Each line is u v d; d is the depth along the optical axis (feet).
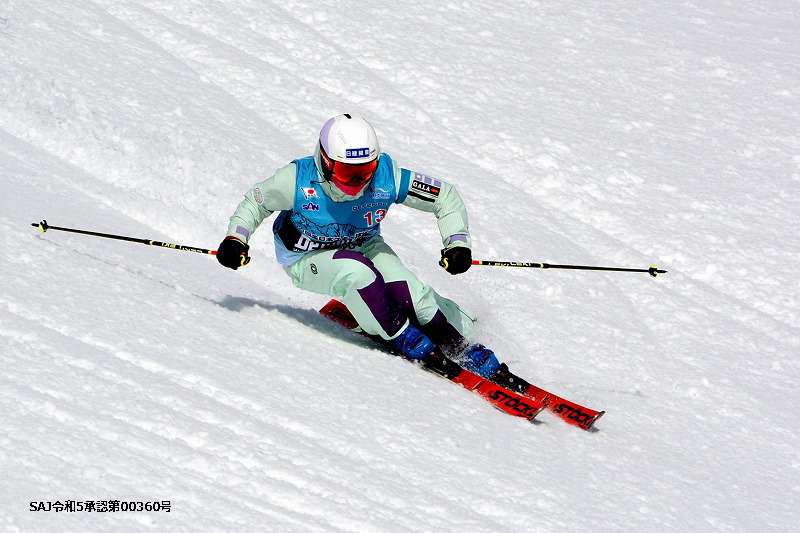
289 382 49.62
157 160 75.66
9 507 33.53
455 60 109.60
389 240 75.36
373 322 56.44
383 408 49.62
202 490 38.01
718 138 105.70
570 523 43.50
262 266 68.33
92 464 37.29
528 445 50.57
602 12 131.34
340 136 52.65
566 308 72.13
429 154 91.09
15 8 90.22
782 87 118.83
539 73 111.75
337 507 39.58
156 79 87.45
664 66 119.65
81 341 47.03
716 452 56.03
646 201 92.12
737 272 84.07
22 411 39.27
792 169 102.01
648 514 46.26
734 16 140.97
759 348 72.95
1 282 50.37
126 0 101.96
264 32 104.63
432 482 43.88
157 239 66.54
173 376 46.34
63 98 78.64
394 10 117.60
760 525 47.91
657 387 64.03
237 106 89.10
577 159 96.02
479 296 70.95
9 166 68.90
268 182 55.67
